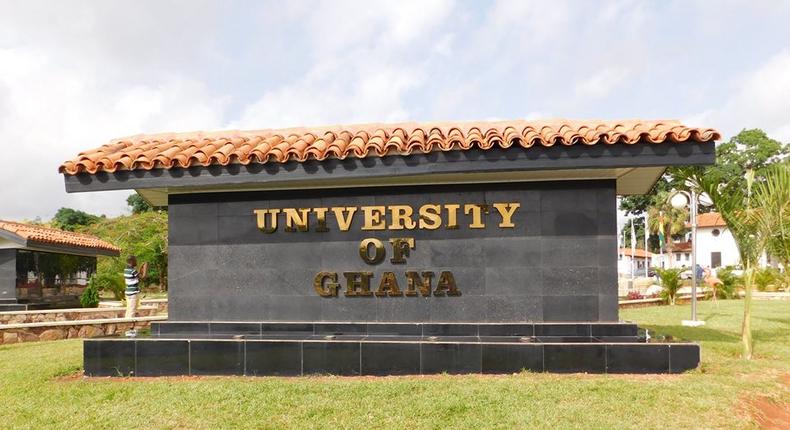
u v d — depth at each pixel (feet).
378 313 30.60
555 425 19.97
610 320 29.37
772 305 72.23
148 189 32.78
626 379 25.11
